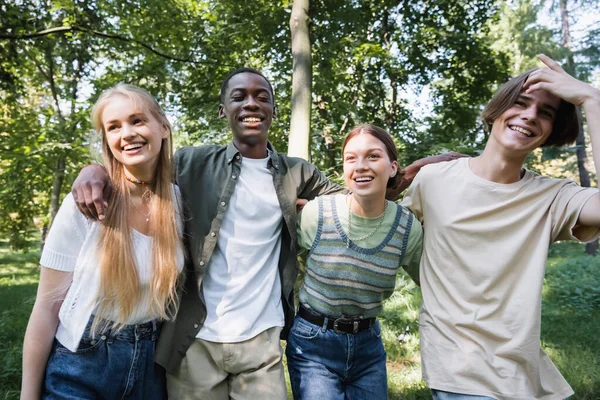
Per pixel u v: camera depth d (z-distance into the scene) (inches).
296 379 90.2
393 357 188.9
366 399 90.6
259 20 370.6
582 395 150.8
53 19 389.7
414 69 463.8
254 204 89.6
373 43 397.4
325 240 86.7
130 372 76.7
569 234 77.1
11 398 150.4
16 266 639.8
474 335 77.8
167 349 81.4
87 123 382.0
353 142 83.6
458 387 76.3
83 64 508.7
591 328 235.6
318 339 87.7
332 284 86.4
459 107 481.7
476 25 467.8
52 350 76.2
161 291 76.2
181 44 421.7
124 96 74.8
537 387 77.8
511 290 78.5
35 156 360.2
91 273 73.4
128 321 75.7
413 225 86.7
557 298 307.9
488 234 79.5
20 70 424.8
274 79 416.2
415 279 95.4
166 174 79.8
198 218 86.4
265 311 86.4
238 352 82.7
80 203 70.6
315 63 371.6
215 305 83.9
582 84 73.7
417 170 95.2
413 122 415.5
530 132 76.7
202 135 411.2
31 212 553.3
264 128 93.0
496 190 80.1
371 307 88.4
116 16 391.9
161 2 389.4
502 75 482.6
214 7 402.6
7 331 229.6
